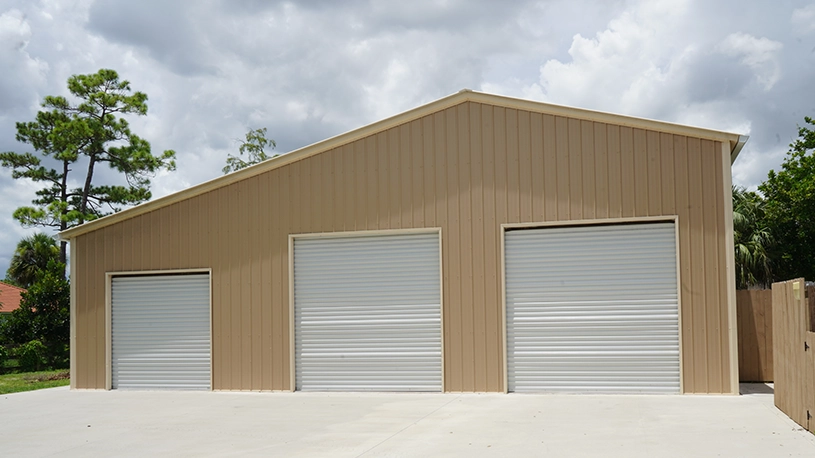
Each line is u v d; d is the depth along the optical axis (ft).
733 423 28.22
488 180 40.50
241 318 44.27
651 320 37.96
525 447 24.53
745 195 99.60
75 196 112.37
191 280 46.01
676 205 37.70
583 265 39.06
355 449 25.05
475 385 39.91
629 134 38.52
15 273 106.52
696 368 37.06
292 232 43.60
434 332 40.96
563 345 39.06
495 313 39.88
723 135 37.04
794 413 28.35
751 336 41.83
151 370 46.47
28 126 108.58
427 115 41.73
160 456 25.13
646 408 32.68
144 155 111.65
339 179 42.98
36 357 77.20
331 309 42.80
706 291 37.11
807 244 94.73
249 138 108.58
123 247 47.26
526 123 40.09
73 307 48.29
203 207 45.52
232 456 24.59
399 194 41.86
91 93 111.04
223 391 44.21
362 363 42.04
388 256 42.09
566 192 39.22
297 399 39.37
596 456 22.82
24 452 26.78
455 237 40.78
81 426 32.45
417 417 31.91
